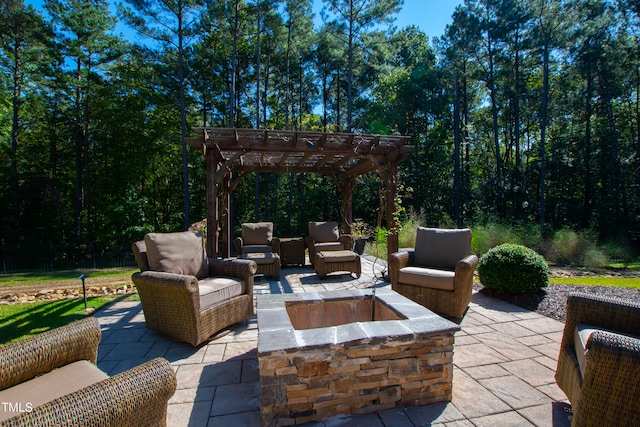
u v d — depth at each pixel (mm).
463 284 3467
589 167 15445
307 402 1858
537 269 4289
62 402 975
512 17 13484
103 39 13227
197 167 15922
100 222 14383
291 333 1980
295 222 15297
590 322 1944
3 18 11789
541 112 14727
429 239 4270
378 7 12812
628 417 1334
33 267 11898
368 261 7418
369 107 17266
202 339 2869
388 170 5621
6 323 3625
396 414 1935
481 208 15555
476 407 2002
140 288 3156
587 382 1412
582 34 12633
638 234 13820
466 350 2807
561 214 15875
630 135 15719
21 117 13906
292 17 14086
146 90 14078
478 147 19016
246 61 15820
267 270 5602
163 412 1248
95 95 13734
